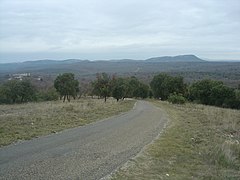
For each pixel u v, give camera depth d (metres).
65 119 23.59
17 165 10.16
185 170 10.73
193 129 21.91
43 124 20.23
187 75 165.88
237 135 19.36
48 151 12.59
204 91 73.19
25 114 25.91
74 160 11.30
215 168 11.12
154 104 58.84
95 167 10.47
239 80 135.38
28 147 13.21
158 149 14.12
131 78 98.69
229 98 69.94
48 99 78.94
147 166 11.02
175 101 60.41
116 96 62.38
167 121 27.00
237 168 11.28
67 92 69.69
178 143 16.03
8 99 66.62
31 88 70.44
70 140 15.43
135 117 29.69
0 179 8.58
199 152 13.72
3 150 12.41
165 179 9.50
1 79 118.19
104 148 13.88
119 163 11.20
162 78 88.69
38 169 9.82
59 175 9.30
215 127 22.84
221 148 13.13
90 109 33.44
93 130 19.42
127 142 15.67
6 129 17.14
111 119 26.81
